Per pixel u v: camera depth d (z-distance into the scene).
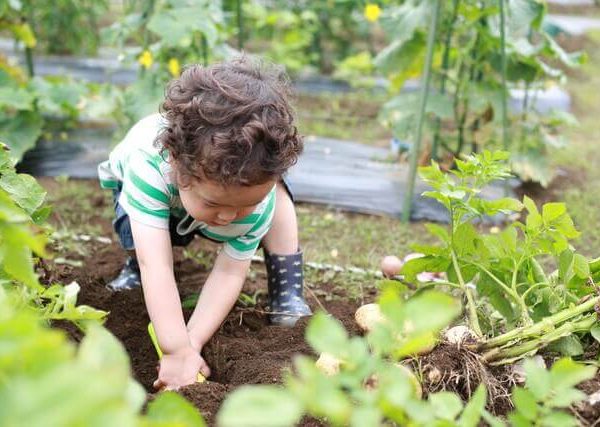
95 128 4.87
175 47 4.20
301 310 2.38
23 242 1.29
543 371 1.31
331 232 3.47
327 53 7.87
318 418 1.62
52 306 1.71
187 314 2.44
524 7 3.83
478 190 1.95
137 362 2.22
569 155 4.83
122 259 2.96
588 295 1.85
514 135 4.23
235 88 1.84
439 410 1.23
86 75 6.32
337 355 1.06
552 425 1.26
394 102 4.21
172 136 1.83
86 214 3.50
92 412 0.75
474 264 2.07
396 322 1.08
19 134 4.05
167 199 2.05
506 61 4.15
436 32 3.81
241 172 1.75
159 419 1.08
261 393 0.94
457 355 1.80
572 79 7.23
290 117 1.91
